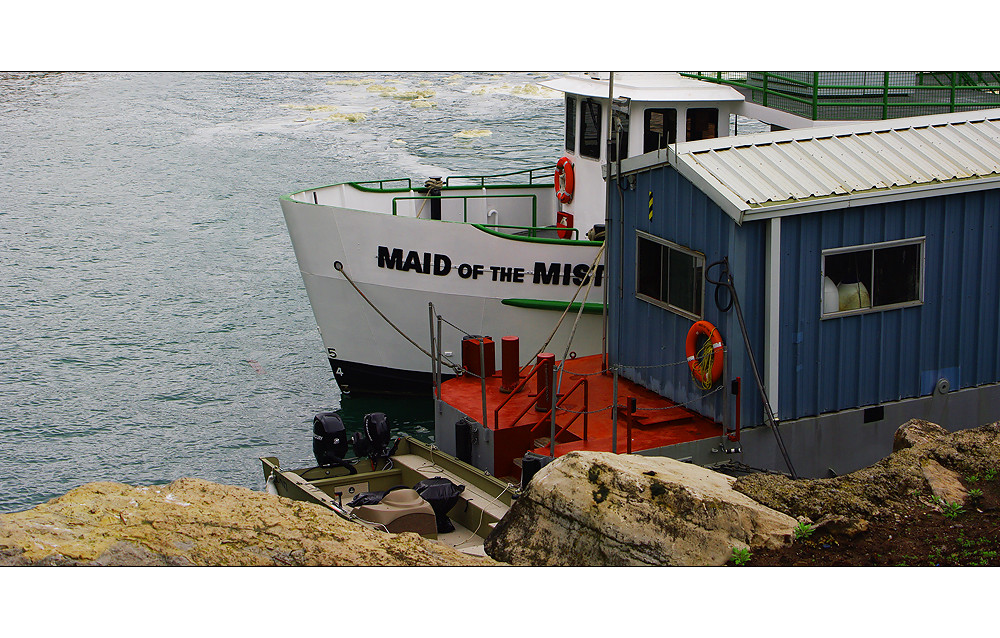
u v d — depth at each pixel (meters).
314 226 20.45
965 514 11.48
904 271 15.34
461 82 56.88
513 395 16.00
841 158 15.34
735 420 14.72
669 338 15.76
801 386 14.95
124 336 24.62
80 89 55.62
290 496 15.67
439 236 20.00
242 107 51.28
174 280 28.38
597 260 17.08
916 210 15.15
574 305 20.05
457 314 20.39
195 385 22.00
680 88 20.28
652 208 15.77
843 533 11.09
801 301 14.68
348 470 16.41
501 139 42.94
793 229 14.41
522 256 19.94
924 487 11.85
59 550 10.66
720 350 14.51
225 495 11.88
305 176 38.12
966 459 12.30
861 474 12.10
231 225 33.12
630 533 11.14
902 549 10.96
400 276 20.31
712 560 10.87
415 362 20.94
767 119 20.16
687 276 15.24
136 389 21.75
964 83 20.58
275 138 44.53
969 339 15.96
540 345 20.39
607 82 20.69
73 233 32.50
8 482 17.88
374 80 57.75
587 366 17.61
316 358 23.53
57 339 24.42
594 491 11.52
